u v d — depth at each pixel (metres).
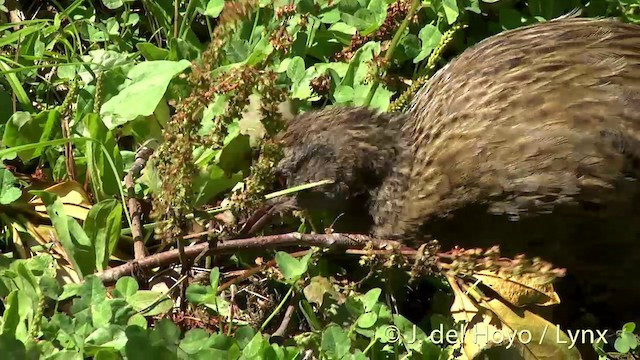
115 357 3.56
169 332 3.59
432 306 4.42
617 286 4.44
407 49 5.03
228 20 4.88
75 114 4.66
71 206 4.46
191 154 4.18
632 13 5.17
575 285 4.55
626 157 4.00
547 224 4.18
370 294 4.04
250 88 4.24
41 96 4.92
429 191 4.35
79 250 4.18
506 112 4.18
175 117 4.20
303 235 4.32
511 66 4.29
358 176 4.46
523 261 4.12
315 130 4.43
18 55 4.85
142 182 4.55
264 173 4.23
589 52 4.23
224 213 4.48
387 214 4.48
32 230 4.38
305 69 4.89
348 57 4.96
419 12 5.13
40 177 4.57
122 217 4.51
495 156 4.16
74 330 3.67
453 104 4.35
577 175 4.04
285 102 4.65
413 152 4.45
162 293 4.04
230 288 4.32
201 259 4.44
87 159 4.47
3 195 4.25
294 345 3.95
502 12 5.20
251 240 4.30
